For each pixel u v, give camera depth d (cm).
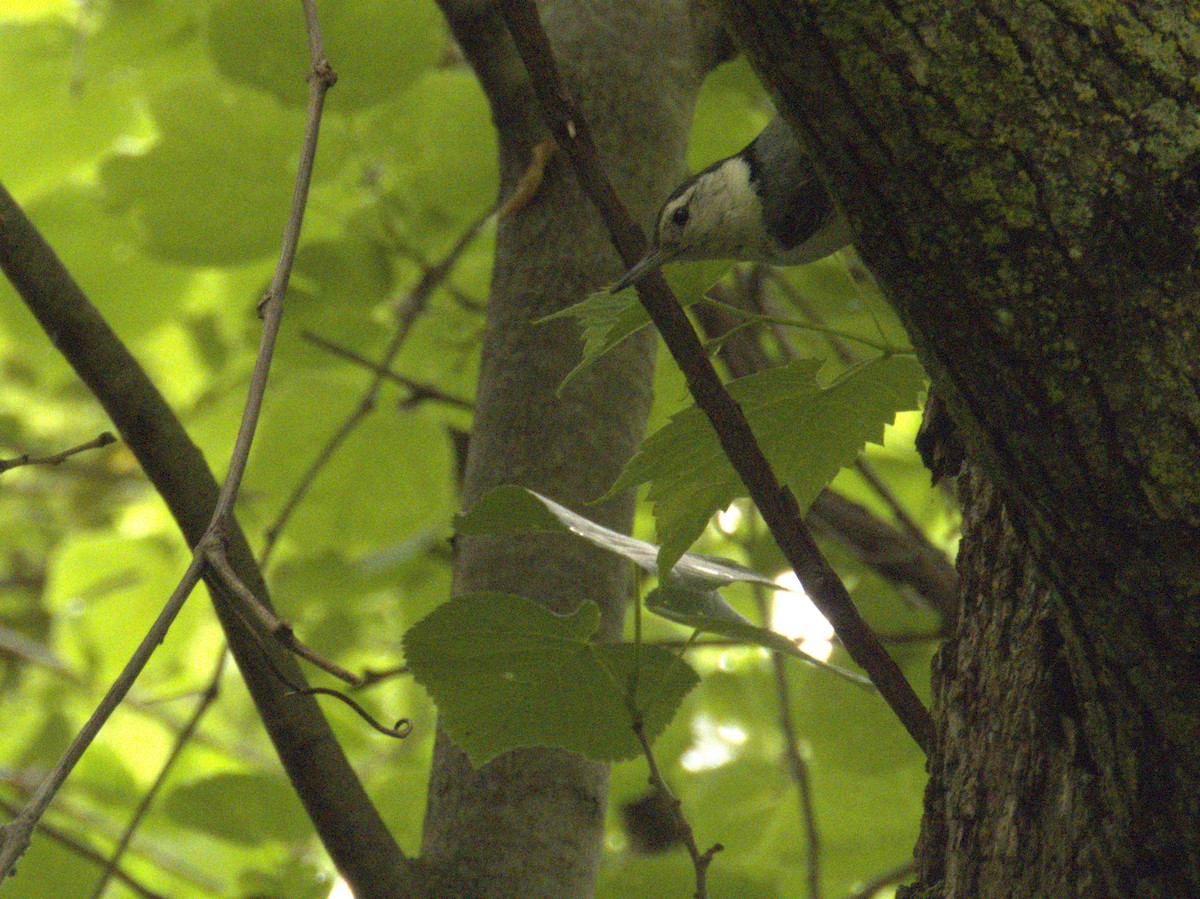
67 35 844
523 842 471
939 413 384
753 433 369
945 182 255
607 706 393
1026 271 256
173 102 732
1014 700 330
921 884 349
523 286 545
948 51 251
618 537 379
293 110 730
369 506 891
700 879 372
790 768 837
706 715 993
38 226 862
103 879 546
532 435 525
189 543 441
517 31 332
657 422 809
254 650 428
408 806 714
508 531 360
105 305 898
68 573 984
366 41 695
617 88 567
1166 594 264
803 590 355
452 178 792
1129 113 252
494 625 377
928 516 965
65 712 1284
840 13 250
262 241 767
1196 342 255
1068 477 264
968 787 335
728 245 653
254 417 361
